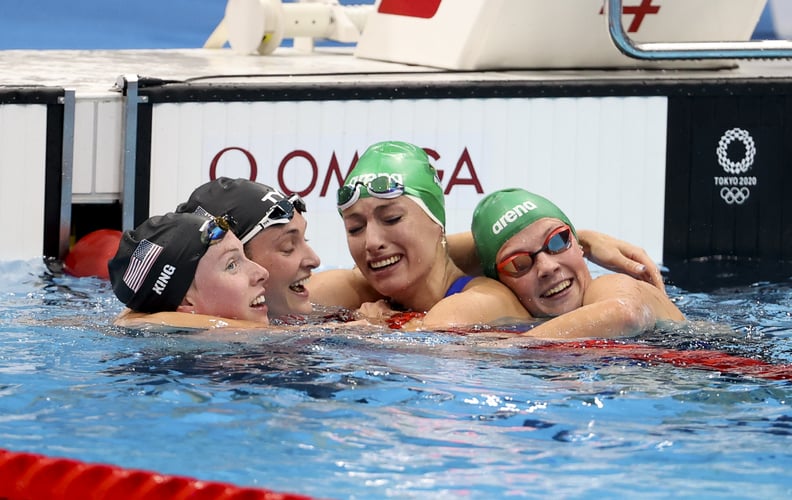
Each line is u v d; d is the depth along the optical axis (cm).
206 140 1599
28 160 1549
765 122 1703
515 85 1655
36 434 831
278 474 764
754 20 1881
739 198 1712
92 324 1149
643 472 776
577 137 1677
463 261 1320
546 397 932
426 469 775
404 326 1163
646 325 1159
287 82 1630
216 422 861
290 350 1052
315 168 1631
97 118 1571
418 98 1639
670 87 1681
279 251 1180
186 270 1116
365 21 2267
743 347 1115
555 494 737
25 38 3369
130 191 1579
